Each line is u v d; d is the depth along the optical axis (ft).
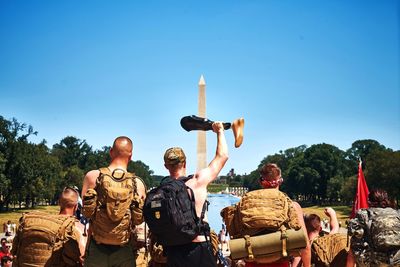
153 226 17.10
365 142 568.41
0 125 343.05
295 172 540.52
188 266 17.35
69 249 19.72
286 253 18.11
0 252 59.31
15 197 363.35
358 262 20.56
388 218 20.10
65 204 21.58
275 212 18.62
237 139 19.35
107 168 18.66
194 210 17.33
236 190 645.10
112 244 17.87
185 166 19.74
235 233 19.58
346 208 437.17
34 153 368.68
